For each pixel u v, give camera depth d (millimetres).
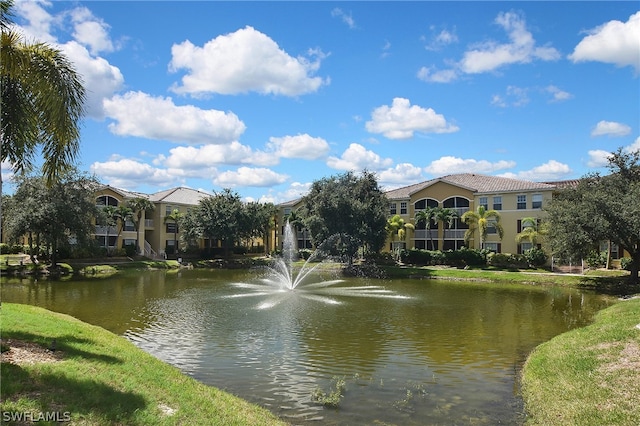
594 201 32625
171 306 24250
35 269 42531
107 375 8234
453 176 62844
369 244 51562
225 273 48156
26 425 5719
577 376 11047
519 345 16312
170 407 7535
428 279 43406
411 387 11773
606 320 18016
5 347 8734
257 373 12758
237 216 63219
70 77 10766
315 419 9688
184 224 62906
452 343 16531
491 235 53844
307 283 38312
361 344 16219
